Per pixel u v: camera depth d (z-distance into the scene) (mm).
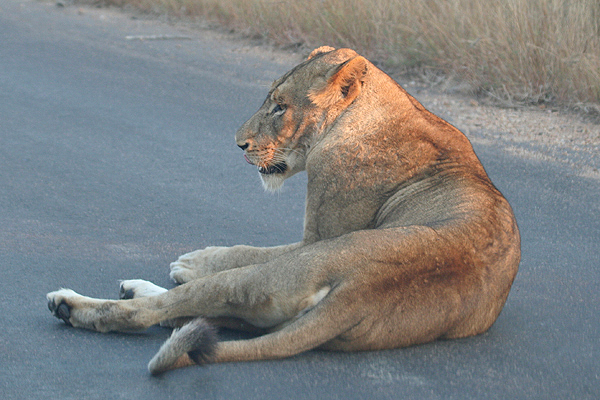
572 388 5512
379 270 5473
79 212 9203
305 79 7137
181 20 19562
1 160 10766
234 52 16812
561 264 7996
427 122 6926
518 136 11930
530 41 13648
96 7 21328
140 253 8094
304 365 5582
